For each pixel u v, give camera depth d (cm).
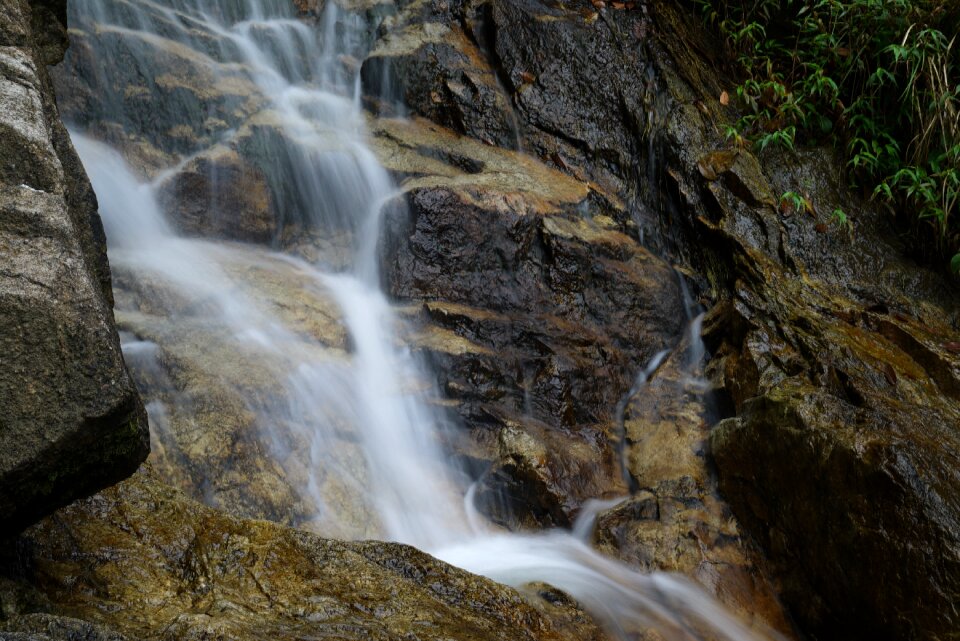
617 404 531
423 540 454
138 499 333
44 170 261
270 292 529
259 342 486
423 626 301
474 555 445
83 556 296
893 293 570
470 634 306
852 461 400
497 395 506
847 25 663
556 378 515
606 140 648
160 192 579
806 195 616
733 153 622
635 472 491
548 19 677
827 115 661
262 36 692
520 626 335
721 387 515
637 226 621
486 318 532
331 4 727
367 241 581
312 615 293
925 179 592
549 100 655
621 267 578
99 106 609
